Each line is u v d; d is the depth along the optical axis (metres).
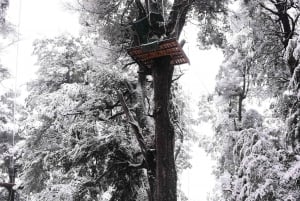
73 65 17.25
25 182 16.25
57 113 14.27
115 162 11.66
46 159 13.91
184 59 9.10
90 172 13.09
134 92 12.48
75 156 12.01
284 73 13.97
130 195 12.21
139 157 12.20
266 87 15.34
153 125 11.56
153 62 9.80
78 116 13.37
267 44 13.69
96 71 12.46
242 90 17.52
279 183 9.52
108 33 11.55
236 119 17.34
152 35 9.44
